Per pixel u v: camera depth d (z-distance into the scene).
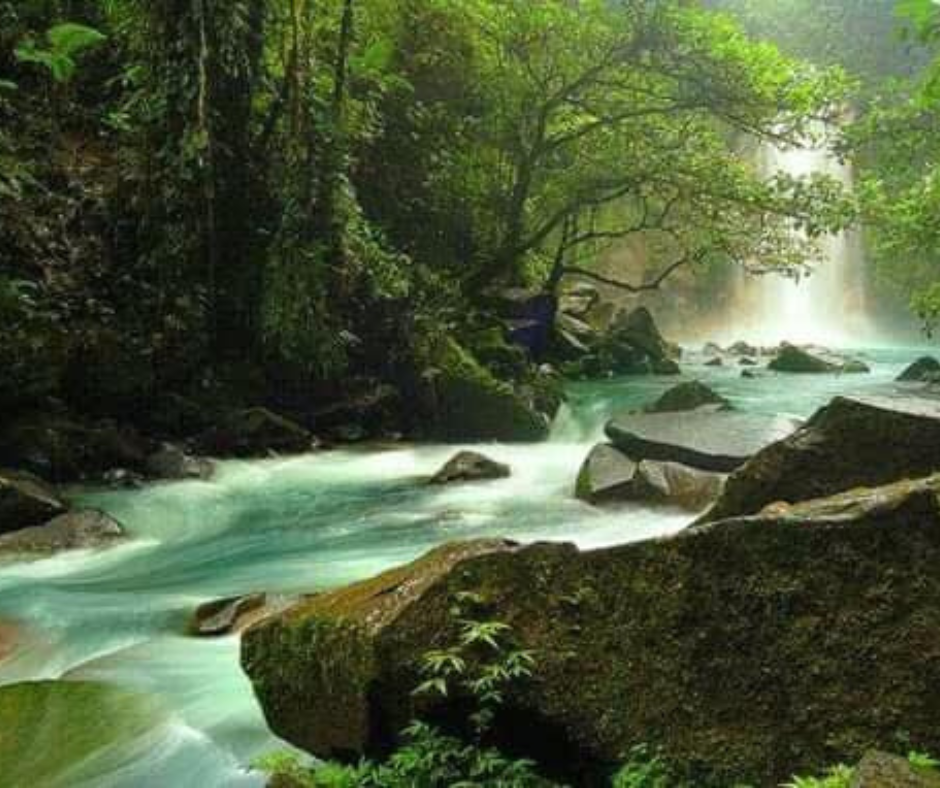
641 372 20.19
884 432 5.98
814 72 16.12
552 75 16.92
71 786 4.25
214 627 5.85
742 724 3.59
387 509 9.25
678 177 17.06
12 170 11.38
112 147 12.88
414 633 3.91
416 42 17.62
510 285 19.28
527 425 13.14
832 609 3.58
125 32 12.41
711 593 3.73
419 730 3.82
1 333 9.93
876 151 18.31
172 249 11.77
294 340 12.18
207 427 11.52
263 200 12.67
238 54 12.05
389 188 17.53
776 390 16.91
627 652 3.79
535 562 3.99
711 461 9.05
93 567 7.68
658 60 16.00
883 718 3.44
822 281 35.69
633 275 33.25
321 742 4.14
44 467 9.76
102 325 11.04
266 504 9.62
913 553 3.54
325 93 14.64
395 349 13.34
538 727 3.83
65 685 5.14
